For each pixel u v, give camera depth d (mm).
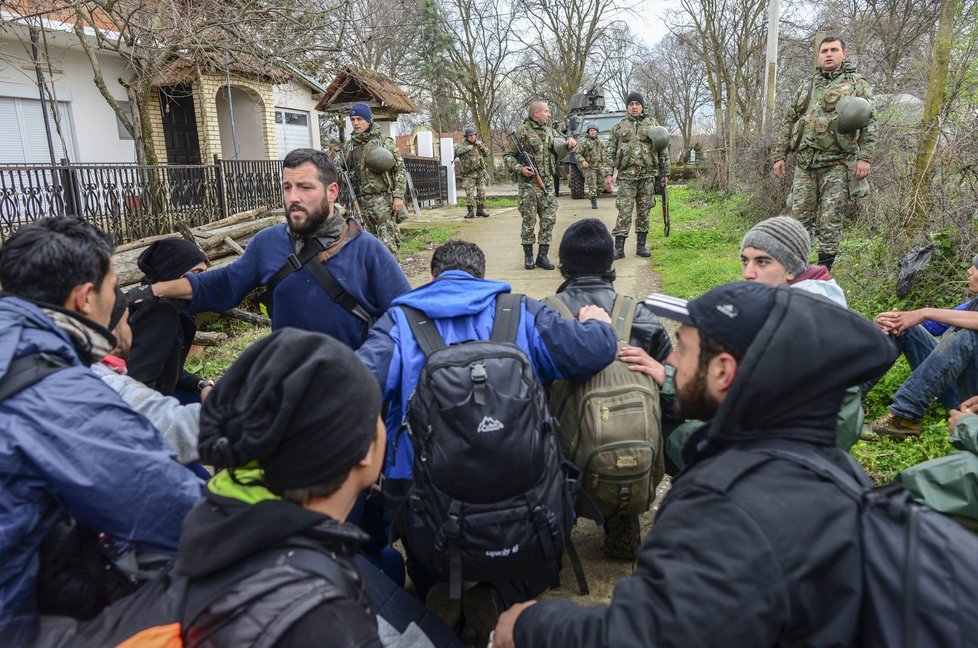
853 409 2346
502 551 2092
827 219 6422
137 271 6270
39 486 1437
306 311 3039
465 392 2061
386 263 3059
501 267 9109
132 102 8758
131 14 7621
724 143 17125
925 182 5648
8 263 1677
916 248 5160
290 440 1148
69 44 10883
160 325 2859
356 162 9492
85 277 1726
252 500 1157
